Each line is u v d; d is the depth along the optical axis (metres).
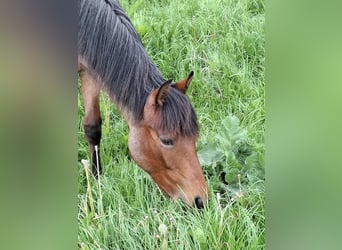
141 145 1.75
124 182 1.79
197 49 1.76
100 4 1.76
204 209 1.74
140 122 1.75
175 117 1.71
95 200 1.79
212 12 1.75
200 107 1.73
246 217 1.73
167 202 1.77
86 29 1.77
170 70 1.76
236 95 1.73
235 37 1.74
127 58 1.74
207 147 1.74
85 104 1.80
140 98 1.74
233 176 1.73
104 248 1.77
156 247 1.77
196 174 1.73
